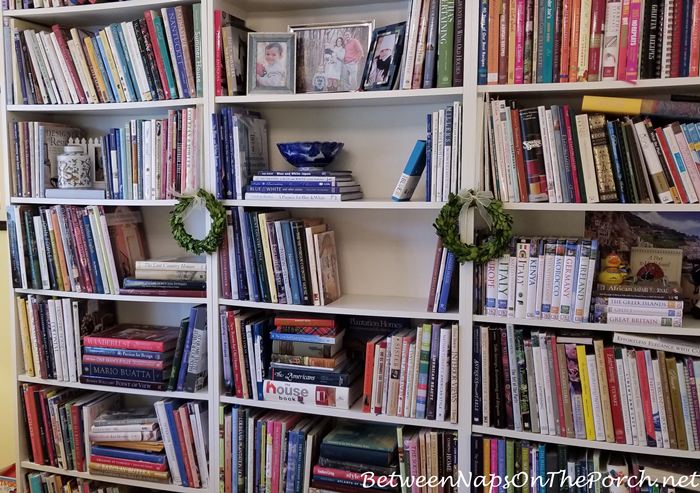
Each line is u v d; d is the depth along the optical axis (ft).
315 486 6.51
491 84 5.86
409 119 6.88
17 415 7.72
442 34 5.95
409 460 6.25
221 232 6.66
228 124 6.64
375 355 6.34
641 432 5.60
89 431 7.45
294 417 6.91
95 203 7.23
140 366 7.16
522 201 5.83
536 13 5.69
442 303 6.13
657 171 5.51
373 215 7.09
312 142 6.66
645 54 5.48
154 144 7.00
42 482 7.70
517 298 5.85
